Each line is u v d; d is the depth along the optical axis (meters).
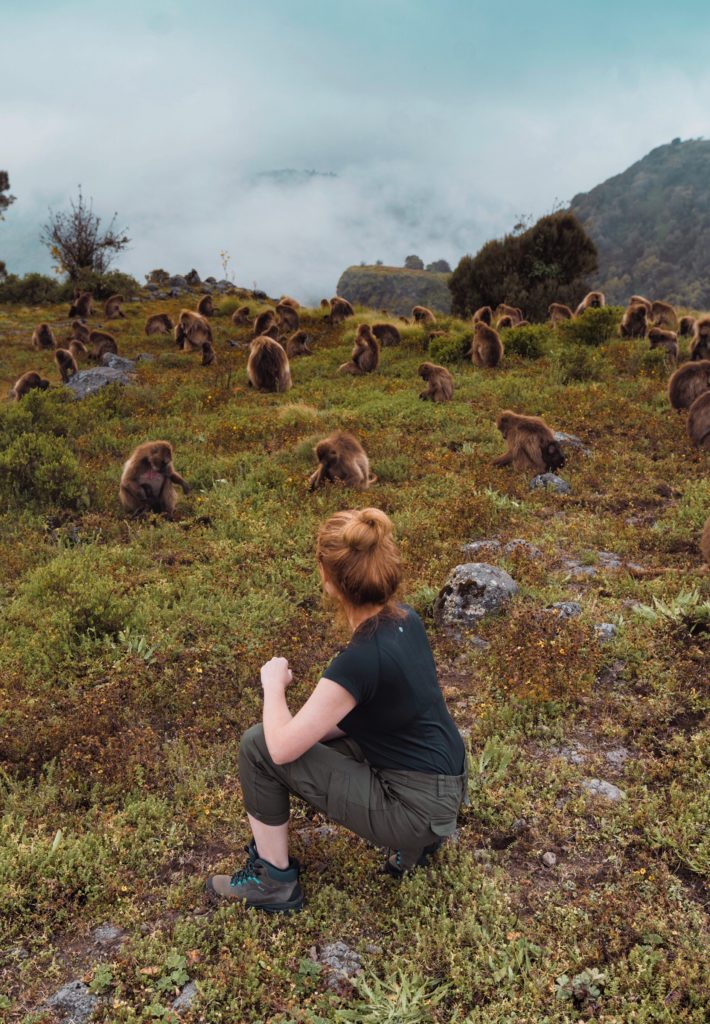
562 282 34.47
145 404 14.91
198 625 5.78
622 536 7.26
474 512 7.82
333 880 3.35
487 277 34.84
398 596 2.95
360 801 2.94
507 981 2.79
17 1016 2.75
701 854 3.30
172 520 8.50
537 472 9.35
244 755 3.05
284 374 16.78
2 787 3.98
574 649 4.87
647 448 10.48
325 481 9.16
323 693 2.73
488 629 5.45
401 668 2.81
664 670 4.80
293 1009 2.71
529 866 3.39
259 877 3.17
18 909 3.23
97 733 4.43
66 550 7.33
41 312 34.69
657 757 4.07
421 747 2.93
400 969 2.84
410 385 16.38
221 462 10.52
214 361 21.17
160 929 3.12
